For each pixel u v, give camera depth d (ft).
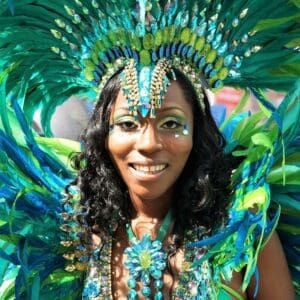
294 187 5.37
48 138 5.97
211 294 4.89
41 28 5.42
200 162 5.12
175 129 4.89
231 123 5.86
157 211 5.21
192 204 5.11
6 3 5.32
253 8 5.16
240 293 5.04
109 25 5.04
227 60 5.25
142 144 4.82
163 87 4.88
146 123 4.85
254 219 4.74
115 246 5.21
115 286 5.14
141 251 5.09
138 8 4.91
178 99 4.92
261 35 5.31
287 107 5.03
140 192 4.96
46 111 5.96
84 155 5.35
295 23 5.29
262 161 5.00
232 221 5.01
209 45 5.13
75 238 5.27
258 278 4.89
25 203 5.30
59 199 5.44
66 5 5.22
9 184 5.29
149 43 4.91
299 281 5.55
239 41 5.26
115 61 5.07
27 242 5.17
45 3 5.27
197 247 5.03
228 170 5.24
